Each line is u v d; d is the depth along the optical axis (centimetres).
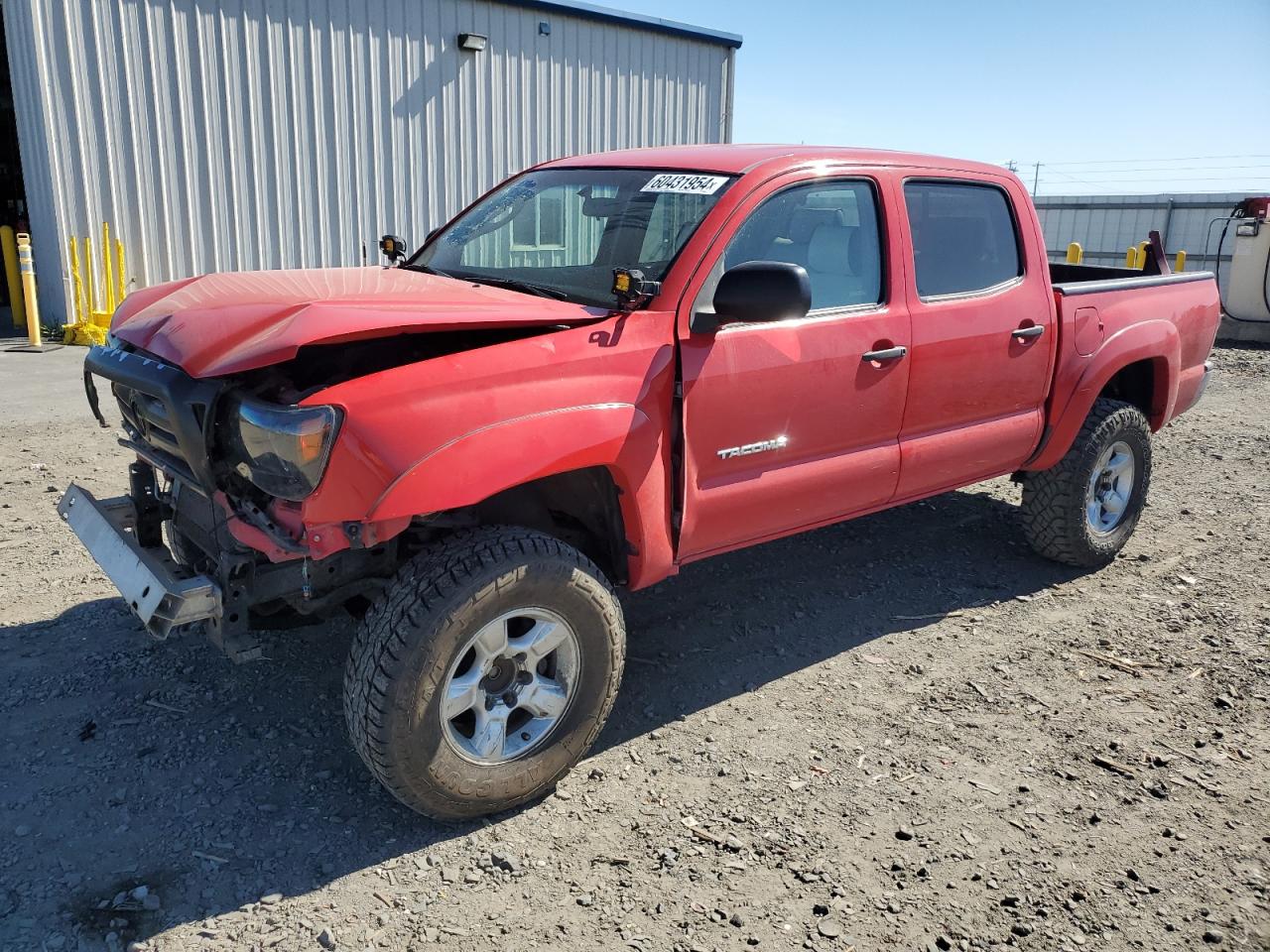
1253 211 1494
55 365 995
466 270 415
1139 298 526
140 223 1154
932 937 268
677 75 1622
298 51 1216
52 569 482
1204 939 270
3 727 349
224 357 278
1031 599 498
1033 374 468
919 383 416
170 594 285
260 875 284
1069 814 323
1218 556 562
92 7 1072
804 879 289
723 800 326
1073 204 2189
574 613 314
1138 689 407
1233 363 1302
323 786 326
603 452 315
